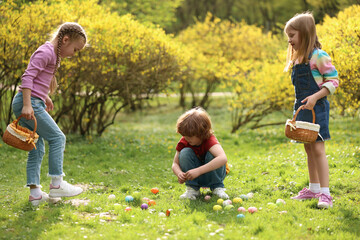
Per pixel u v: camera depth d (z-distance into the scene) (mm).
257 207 3527
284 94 9203
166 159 6520
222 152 3676
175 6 12484
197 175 3539
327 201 3479
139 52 7508
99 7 7984
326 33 6926
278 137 8586
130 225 3020
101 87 7988
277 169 5254
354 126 9078
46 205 3602
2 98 8141
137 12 11414
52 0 7395
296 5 16000
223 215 3240
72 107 7988
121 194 4109
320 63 3520
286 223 3055
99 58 7203
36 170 3627
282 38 12523
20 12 6785
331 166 5059
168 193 4246
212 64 12883
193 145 3787
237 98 10492
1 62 6531
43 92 3549
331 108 8250
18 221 3104
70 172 5273
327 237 2746
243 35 14188
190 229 2871
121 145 7711
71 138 8125
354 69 5832
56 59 3607
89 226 3023
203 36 14727
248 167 5512
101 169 5594
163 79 8000
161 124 13078
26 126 3594
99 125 8844
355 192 3996
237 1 20312
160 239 2697
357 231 2881
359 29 5883
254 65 10688
